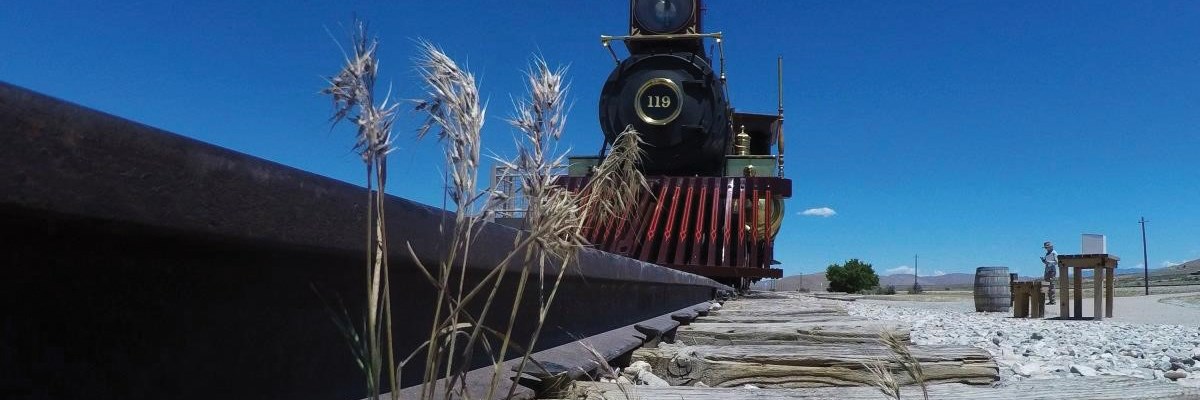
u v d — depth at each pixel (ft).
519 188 4.41
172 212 4.00
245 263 5.22
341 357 6.52
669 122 45.47
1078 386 10.12
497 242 8.35
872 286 186.19
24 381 3.77
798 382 11.15
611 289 14.62
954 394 9.61
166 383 4.66
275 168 4.85
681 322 20.30
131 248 4.27
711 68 47.06
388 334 4.18
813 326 17.90
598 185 4.85
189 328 4.83
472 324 4.68
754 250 41.70
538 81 4.42
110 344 4.25
